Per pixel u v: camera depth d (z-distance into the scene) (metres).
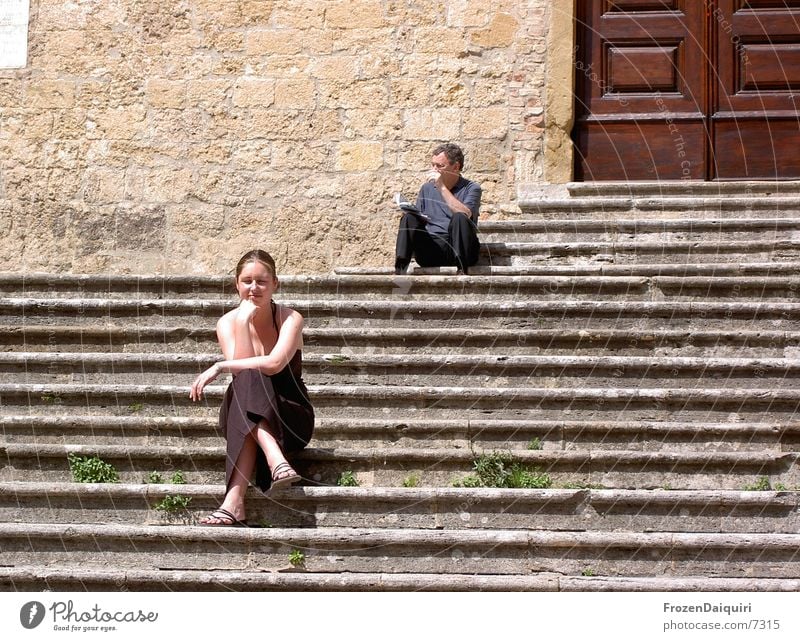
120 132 14.77
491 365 9.33
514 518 7.66
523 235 12.44
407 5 14.73
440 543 7.30
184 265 14.59
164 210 14.63
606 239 12.27
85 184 14.71
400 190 14.49
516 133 14.49
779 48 14.75
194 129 14.73
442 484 8.22
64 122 14.81
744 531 7.61
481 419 8.81
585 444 8.48
